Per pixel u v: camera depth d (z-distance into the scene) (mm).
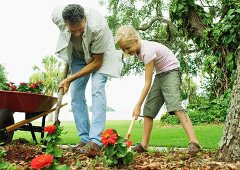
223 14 13680
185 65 20281
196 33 13820
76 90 5312
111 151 3809
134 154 4254
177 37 20609
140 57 4902
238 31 12289
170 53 5125
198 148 4867
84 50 4906
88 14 4824
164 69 5070
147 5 23219
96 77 5059
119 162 3891
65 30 4934
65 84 4938
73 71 5355
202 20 13773
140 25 23266
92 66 5004
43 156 2506
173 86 5023
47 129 4039
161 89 5121
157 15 23234
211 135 8180
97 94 5016
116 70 5133
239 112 4109
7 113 5227
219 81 14695
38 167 2461
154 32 23922
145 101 5258
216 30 12750
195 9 13695
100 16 4895
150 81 4836
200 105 15375
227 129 4195
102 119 4984
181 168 3887
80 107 5324
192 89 17953
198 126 12562
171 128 12023
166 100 5043
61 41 5035
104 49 4941
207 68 13750
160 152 5098
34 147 6191
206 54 13852
